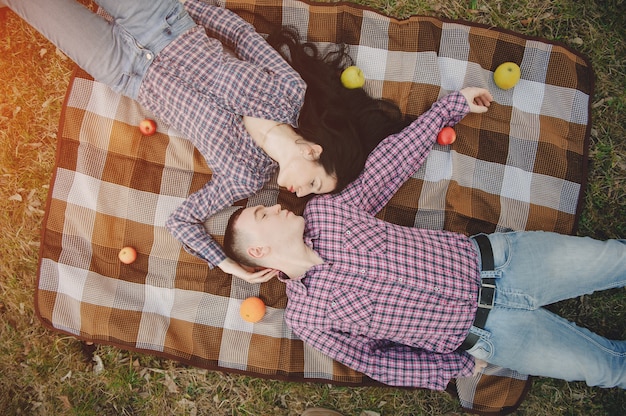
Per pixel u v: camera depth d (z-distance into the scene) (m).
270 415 2.73
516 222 2.66
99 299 2.62
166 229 2.66
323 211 2.26
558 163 2.68
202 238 2.42
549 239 2.34
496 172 2.67
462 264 2.26
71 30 2.26
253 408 2.73
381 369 2.26
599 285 2.35
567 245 2.32
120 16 2.28
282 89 2.36
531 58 2.72
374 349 2.31
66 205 2.63
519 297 2.26
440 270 2.22
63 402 2.71
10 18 2.75
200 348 2.62
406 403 2.74
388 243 2.22
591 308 2.72
